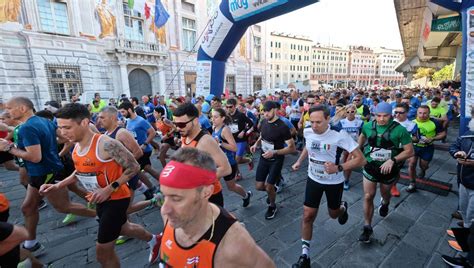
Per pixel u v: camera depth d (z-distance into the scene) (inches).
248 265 37.5
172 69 756.6
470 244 78.8
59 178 122.9
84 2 568.4
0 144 92.3
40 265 75.2
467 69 173.3
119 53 628.4
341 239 112.0
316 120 90.1
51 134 103.4
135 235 90.2
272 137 124.0
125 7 650.2
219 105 198.5
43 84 520.7
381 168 104.1
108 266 80.1
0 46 469.4
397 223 123.5
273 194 129.9
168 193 35.2
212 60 305.3
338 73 3341.5
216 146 84.5
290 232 118.4
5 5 468.8
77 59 563.2
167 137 193.9
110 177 79.1
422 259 97.6
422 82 1844.2
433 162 222.2
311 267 94.7
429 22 336.8
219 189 95.7
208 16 842.2
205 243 37.5
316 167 95.1
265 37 1106.1
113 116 121.1
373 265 95.0
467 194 100.5
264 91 910.4
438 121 166.2
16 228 59.2
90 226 127.2
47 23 521.3
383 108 104.8
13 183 193.0
